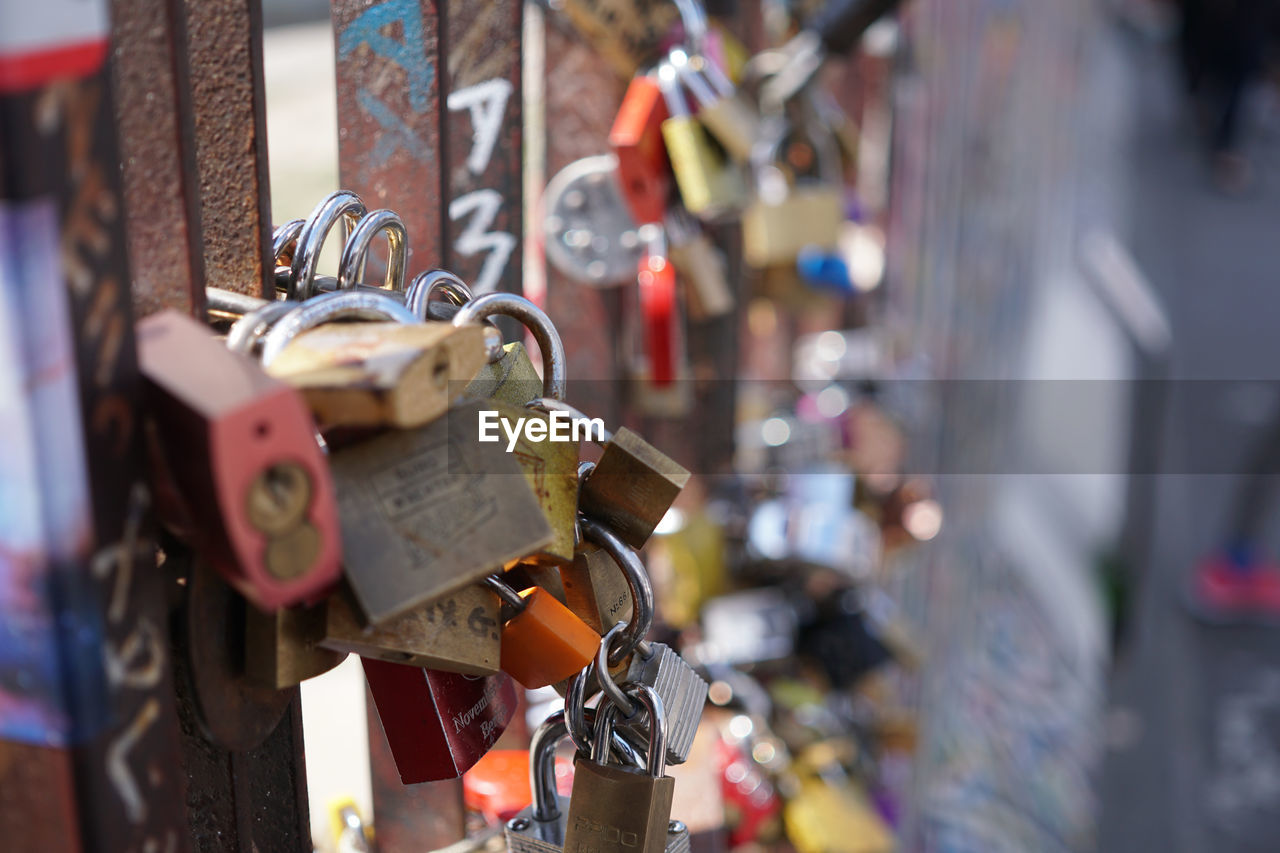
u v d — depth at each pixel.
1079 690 5.67
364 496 0.73
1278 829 5.06
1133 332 8.38
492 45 1.39
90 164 0.57
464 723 0.96
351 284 0.92
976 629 4.84
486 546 0.76
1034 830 4.35
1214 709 5.89
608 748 0.99
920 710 3.47
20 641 0.59
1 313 0.54
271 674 0.75
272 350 0.73
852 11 2.51
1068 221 8.20
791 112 2.61
